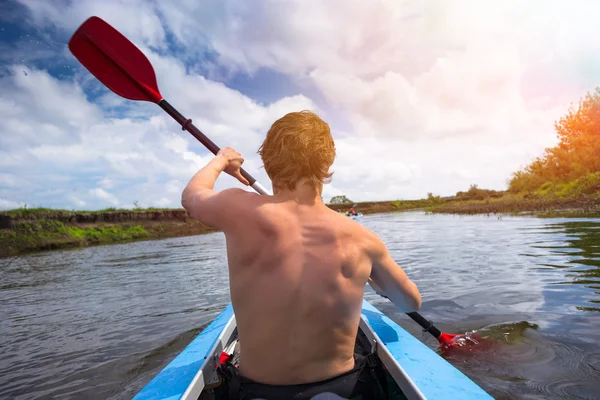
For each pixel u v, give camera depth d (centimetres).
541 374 187
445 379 138
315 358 87
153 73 184
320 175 93
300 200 91
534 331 240
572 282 351
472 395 125
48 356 272
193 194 101
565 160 1944
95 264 805
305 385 87
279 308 85
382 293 118
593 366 191
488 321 264
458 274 427
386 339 182
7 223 1426
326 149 93
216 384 125
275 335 86
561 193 1594
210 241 1287
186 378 144
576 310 273
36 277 676
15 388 222
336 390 88
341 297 86
